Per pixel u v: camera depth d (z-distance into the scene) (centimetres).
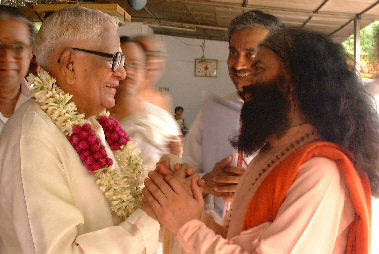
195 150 250
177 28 1059
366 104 133
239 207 145
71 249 142
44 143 149
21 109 159
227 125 232
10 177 146
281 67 136
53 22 159
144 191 149
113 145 183
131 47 238
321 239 121
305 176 123
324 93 129
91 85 162
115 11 433
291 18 776
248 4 719
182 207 141
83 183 157
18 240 145
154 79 257
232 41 226
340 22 768
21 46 246
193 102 1311
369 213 129
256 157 152
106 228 149
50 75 163
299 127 136
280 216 121
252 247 125
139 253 149
